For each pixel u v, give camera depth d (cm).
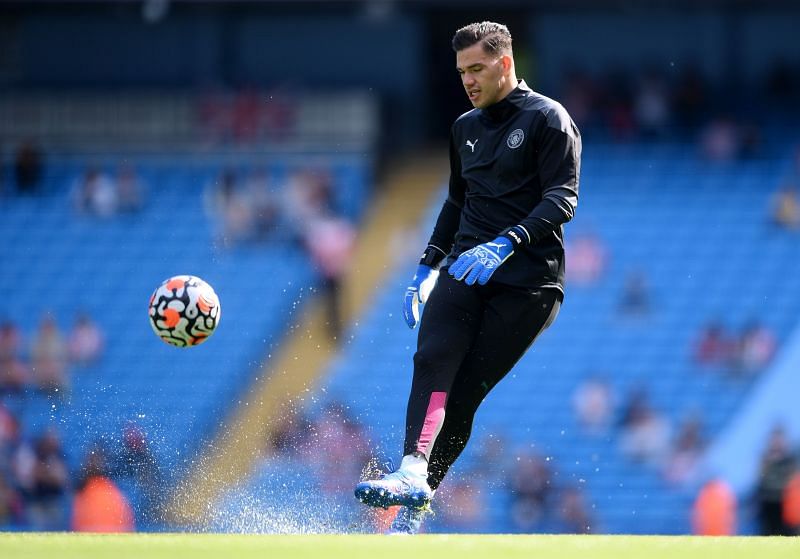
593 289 6838
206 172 7606
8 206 7512
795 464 5228
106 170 7619
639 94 7719
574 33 7881
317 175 7588
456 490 5434
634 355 6494
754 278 6950
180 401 6425
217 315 2139
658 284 6888
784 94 7731
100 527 5200
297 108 7794
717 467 5953
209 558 1415
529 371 6400
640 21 7850
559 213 1950
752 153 7525
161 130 7756
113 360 6675
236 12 7725
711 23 7825
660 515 5766
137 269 7206
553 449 6022
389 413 6262
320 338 6750
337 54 8012
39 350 6675
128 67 8069
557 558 1455
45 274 7212
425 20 7975
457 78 7994
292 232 7262
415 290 2162
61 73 8069
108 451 5472
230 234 7288
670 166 7488
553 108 1989
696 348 6519
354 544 1520
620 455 5991
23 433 5941
